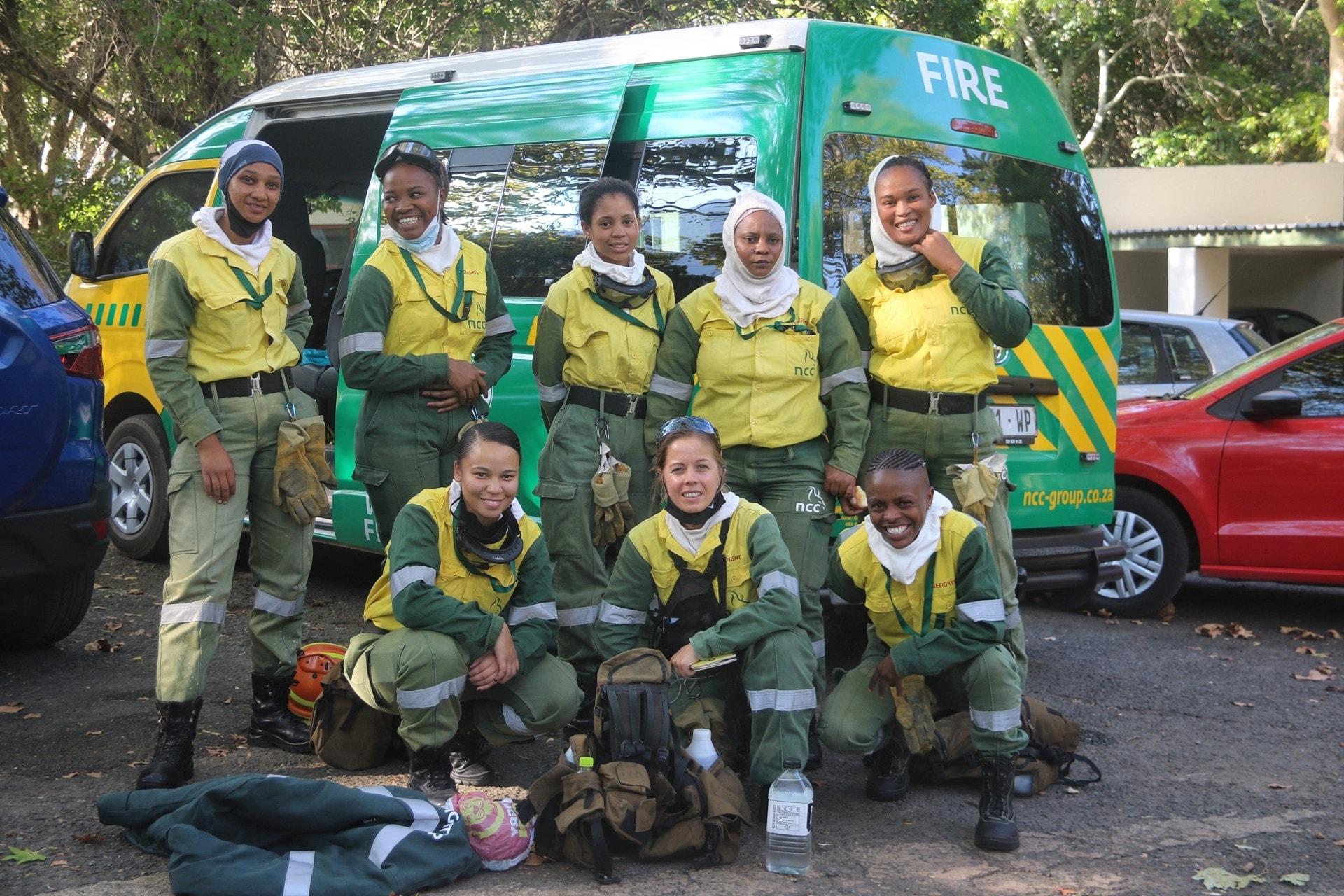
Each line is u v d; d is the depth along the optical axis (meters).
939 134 5.36
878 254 4.46
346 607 6.65
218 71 12.86
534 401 5.54
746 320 4.34
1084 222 6.02
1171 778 4.35
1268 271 20.62
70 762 4.23
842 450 4.33
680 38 5.38
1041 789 4.16
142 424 7.32
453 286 4.48
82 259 6.37
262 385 4.25
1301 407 6.73
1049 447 5.79
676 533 3.95
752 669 3.86
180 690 3.98
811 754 4.39
